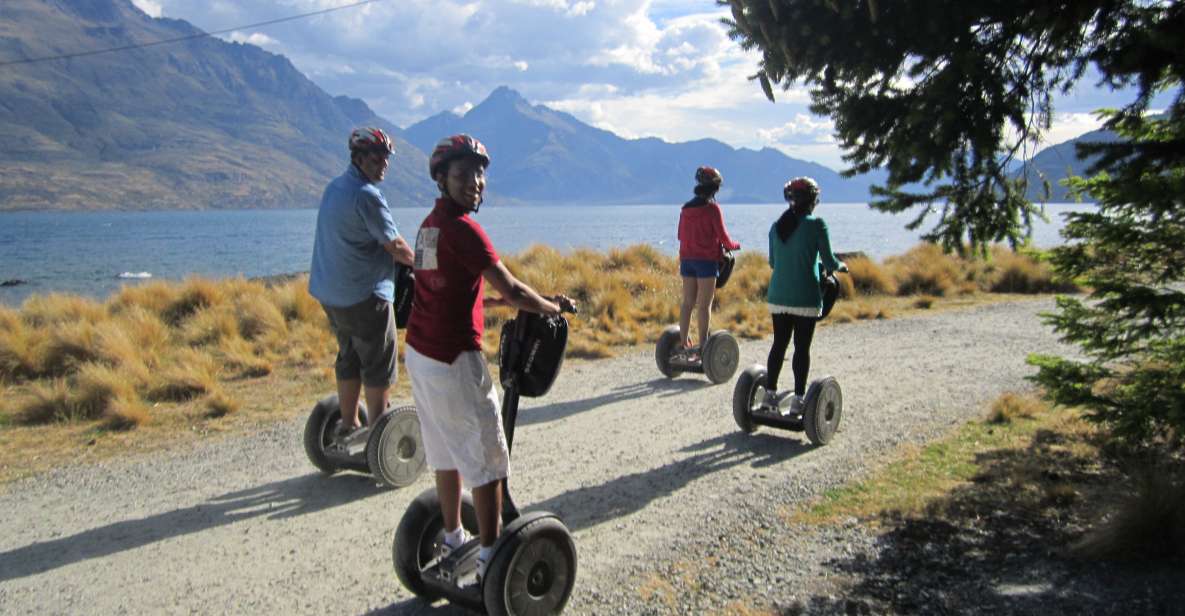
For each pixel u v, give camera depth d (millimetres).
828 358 9953
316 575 3994
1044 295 17031
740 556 4145
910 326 12664
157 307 12891
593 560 4113
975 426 6605
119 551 4281
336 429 5547
